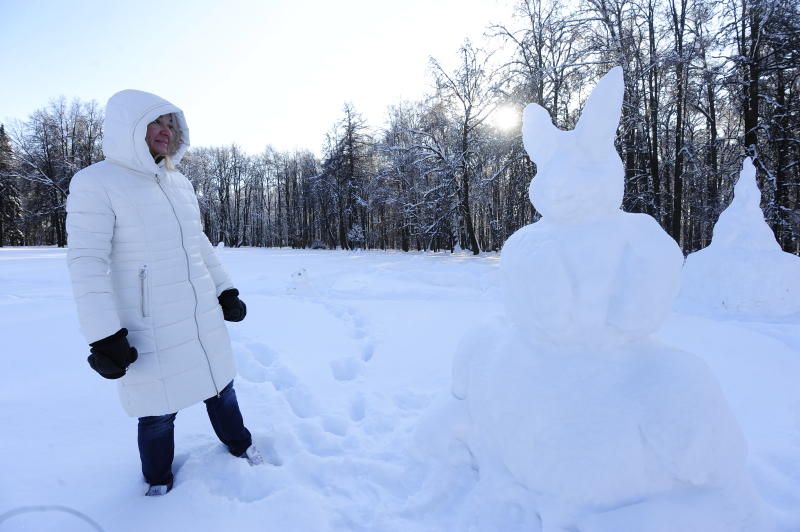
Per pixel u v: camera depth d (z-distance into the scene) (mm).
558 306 1746
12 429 2861
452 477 2254
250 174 55812
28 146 37438
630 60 16094
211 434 2865
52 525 1995
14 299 7871
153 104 2186
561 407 1762
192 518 2086
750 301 5754
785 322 5355
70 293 8578
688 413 1656
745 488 1737
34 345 4844
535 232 1906
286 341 4965
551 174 1835
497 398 1979
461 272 9695
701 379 1728
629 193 16750
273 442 2760
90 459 2531
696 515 1610
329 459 2535
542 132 1973
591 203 1783
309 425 2932
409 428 2873
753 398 3164
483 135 22797
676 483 1691
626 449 1672
